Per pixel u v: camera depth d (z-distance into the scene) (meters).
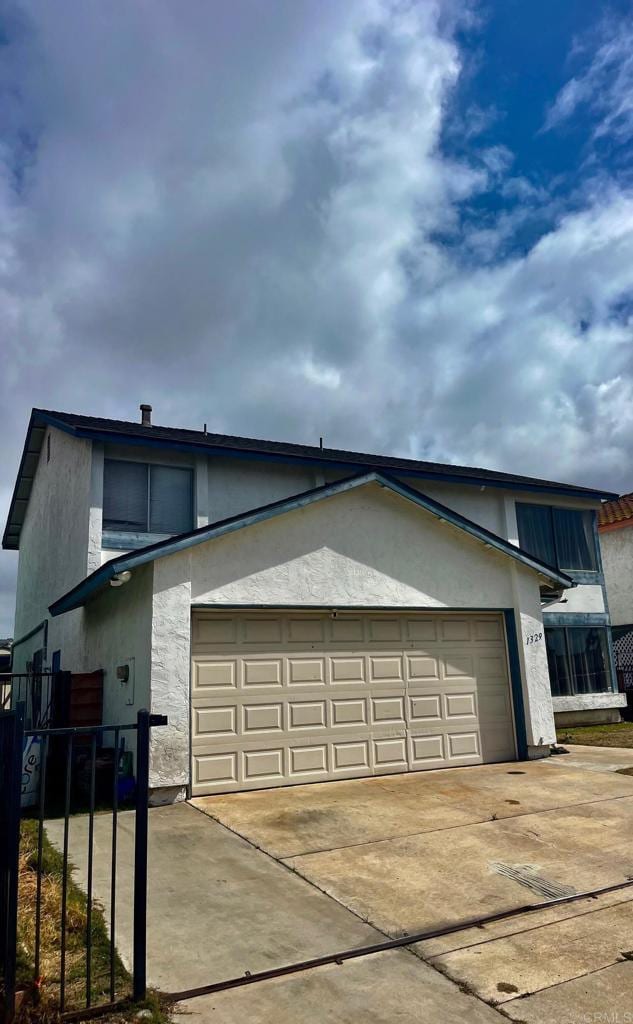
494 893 5.45
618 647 21.70
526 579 11.62
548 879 5.75
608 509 23.36
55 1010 3.59
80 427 12.91
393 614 10.52
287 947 4.54
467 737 10.73
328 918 5.00
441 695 10.64
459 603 10.96
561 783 9.11
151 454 13.84
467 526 10.98
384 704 10.11
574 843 6.63
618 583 22.16
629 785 8.95
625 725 17.23
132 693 9.20
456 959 4.39
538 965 4.30
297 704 9.45
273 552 9.54
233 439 16.89
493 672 11.25
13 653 24.83
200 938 4.64
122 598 10.16
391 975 4.20
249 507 14.69
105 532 13.00
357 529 10.30
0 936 3.86
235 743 8.93
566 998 3.92
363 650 10.13
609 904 5.23
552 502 18.81
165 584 8.73
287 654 9.54
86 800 8.54
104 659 11.04
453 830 7.05
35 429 18.27
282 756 9.20
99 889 5.44
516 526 18.03
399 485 10.51
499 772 9.98
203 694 8.87
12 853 3.64
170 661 8.55
